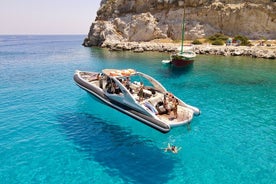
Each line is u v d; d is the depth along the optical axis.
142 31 69.00
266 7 59.25
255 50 47.97
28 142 13.41
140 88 16.42
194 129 15.22
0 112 17.89
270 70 34.31
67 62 43.94
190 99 21.23
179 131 14.90
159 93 17.27
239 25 63.06
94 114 17.53
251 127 15.59
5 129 15.01
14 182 10.11
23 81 28.17
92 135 14.36
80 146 13.07
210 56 48.47
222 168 11.23
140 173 10.85
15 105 19.53
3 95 22.36
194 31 65.94
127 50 61.22
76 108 18.80
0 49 82.88
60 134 14.44
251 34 62.25
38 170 10.93
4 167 11.10
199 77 29.95
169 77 29.81
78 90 24.16
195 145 13.29
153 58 46.09
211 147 13.08
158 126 13.38
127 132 14.77
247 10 60.72
